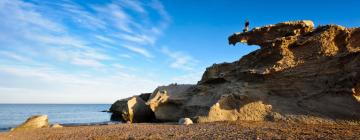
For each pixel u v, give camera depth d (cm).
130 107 4428
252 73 3303
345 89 2755
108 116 7369
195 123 3105
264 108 3081
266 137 1948
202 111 3481
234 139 1928
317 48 3038
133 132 2567
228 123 2817
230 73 3703
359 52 2755
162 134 2359
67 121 5597
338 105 2758
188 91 4231
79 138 2364
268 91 3191
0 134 2831
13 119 6456
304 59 3089
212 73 4053
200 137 2094
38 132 2919
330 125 2519
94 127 3177
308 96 2939
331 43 3034
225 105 3256
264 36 3469
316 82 2962
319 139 1841
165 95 4244
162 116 4119
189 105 3806
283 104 3041
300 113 2878
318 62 2989
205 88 3909
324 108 2814
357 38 3036
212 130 2411
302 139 1852
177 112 4106
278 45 3216
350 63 2805
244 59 3644
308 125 2538
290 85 3084
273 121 2894
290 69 3089
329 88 2862
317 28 3198
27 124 3538
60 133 2769
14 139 2500
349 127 2375
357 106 2655
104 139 2245
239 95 3191
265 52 3328
